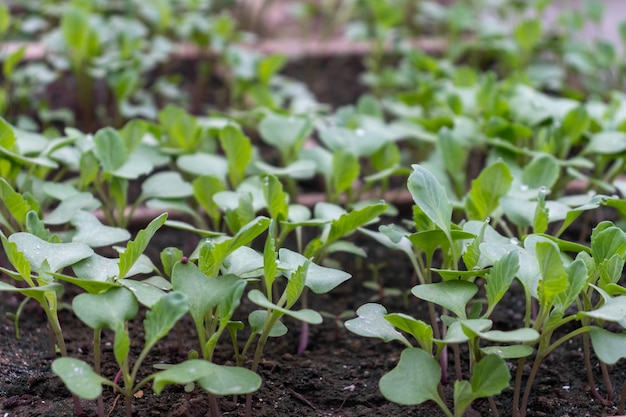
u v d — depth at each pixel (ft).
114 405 1.52
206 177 1.68
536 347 1.67
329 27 3.04
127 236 1.55
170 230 1.96
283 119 1.86
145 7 2.56
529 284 1.46
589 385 1.59
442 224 1.49
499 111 1.95
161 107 2.58
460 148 1.81
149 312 1.38
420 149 2.19
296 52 2.89
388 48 2.92
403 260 1.91
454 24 2.71
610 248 1.48
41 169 1.77
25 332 1.68
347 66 2.93
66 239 1.62
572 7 3.36
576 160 1.81
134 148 1.79
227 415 1.53
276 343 1.68
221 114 2.00
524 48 2.55
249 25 3.10
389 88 2.67
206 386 1.36
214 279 1.45
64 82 2.53
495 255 1.47
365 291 1.82
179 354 1.64
